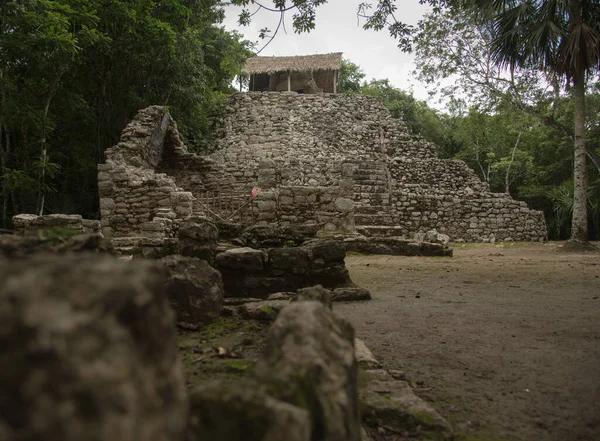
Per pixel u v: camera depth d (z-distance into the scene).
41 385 0.65
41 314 0.69
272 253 5.39
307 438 1.05
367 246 11.94
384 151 24.36
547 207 27.16
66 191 16.94
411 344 3.64
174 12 17.17
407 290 6.50
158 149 16.94
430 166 22.92
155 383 0.84
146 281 0.86
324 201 12.67
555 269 9.03
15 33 10.84
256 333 3.39
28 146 13.91
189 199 13.23
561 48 14.05
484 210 20.39
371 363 2.98
